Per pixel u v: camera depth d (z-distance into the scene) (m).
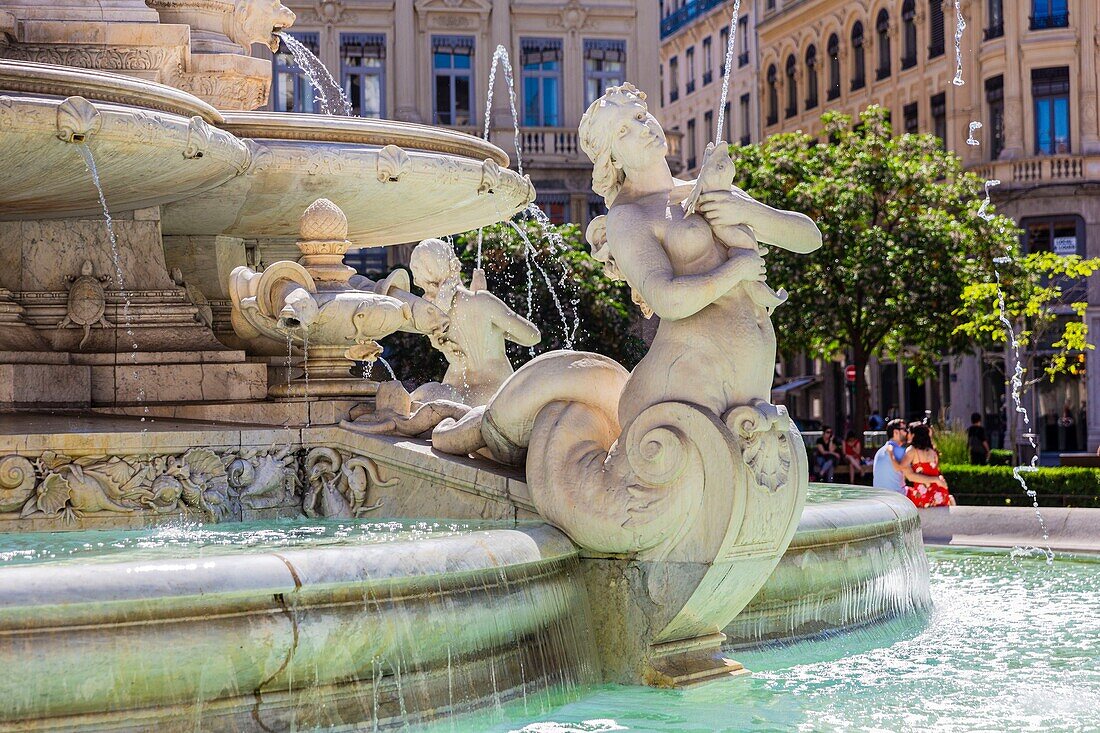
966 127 42.59
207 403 8.25
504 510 6.05
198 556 4.68
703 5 59.91
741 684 5.88
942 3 43.53
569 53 38.62
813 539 6.96
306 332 7.51
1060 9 40.31
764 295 5.76
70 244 8.76
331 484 6.79
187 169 7.60
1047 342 39.12
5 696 3.93
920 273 29.80
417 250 8.01
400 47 37.53
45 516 6.36
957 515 12.66
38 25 8.92
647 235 5.73
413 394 7.43
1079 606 8.48
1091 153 39.72
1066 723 5.21
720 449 5.48
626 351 27.27
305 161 8.64
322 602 4.52
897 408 44.66
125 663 4.11
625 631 5.73
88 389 8.33
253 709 4.38
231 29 10.77
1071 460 21.17
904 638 7.23
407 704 4.72
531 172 37.78
